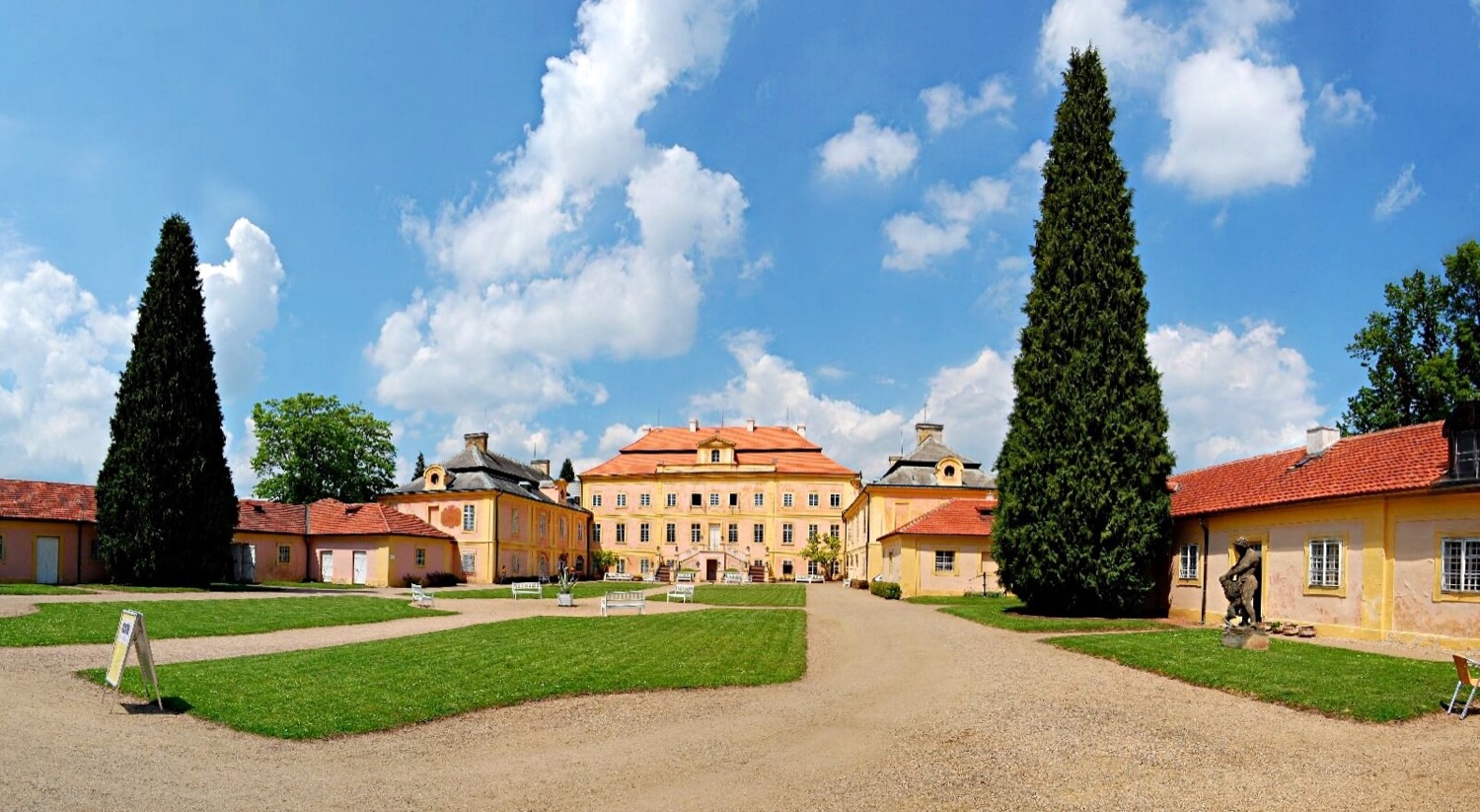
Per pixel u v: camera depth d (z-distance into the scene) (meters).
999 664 20.33
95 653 19.41
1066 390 33.09
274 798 9.51
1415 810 9.51
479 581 64.38
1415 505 22.62
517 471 75.44
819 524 87.94
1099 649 21.58
